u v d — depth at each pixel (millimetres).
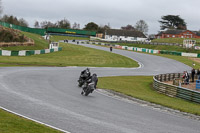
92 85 23422
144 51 119688
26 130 11789
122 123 14953
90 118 15438
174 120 17172
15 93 21016
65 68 52188
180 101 27719
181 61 86312
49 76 36375
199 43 135500
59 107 17578
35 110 16125
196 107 24453
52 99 20156
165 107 21625
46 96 21188
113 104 20703
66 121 14375
